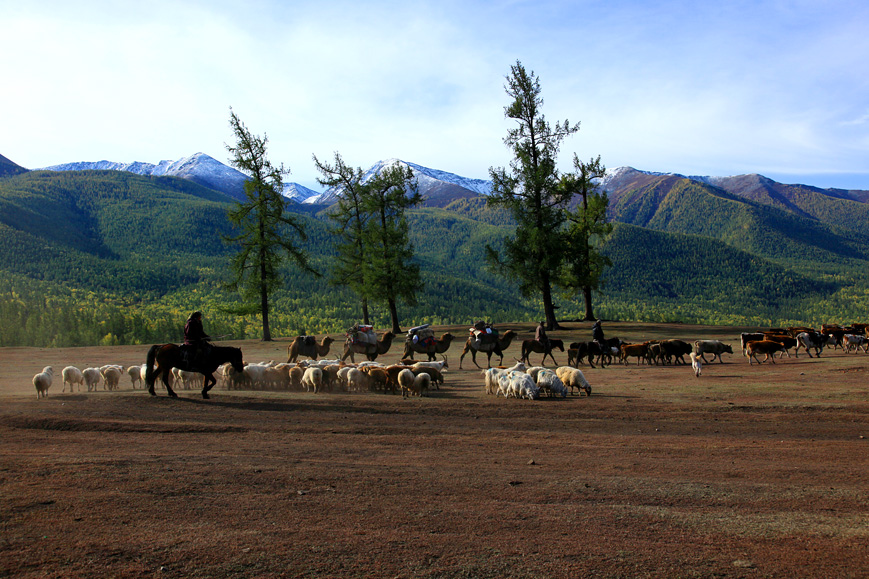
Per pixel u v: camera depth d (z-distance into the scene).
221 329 123.75
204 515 6.08
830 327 31.83
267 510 6.31
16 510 5.96
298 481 7.48
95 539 5.30
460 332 45.66
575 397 15.60
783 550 5.33
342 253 48.00
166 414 12.80
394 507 6.53
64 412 12.43
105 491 6.73
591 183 48.19
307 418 12.62
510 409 13.87
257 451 9.31
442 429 11.54
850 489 7.26
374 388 17.67
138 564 4.81
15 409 12.64
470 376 21.94
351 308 192.75
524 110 44.12
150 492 6.77
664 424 11.92
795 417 12.14
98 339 99.50
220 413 13.06
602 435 10.95
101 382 20.50
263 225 44.84
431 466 8.51
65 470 7.57
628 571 4.86
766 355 24.78
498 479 7.79
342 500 6.75
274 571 4.76
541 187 43.16
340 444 10.06
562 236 45.03
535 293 46.78
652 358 24.84
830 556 5.18
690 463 8.73
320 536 5.57
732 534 5.75
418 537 5.61
